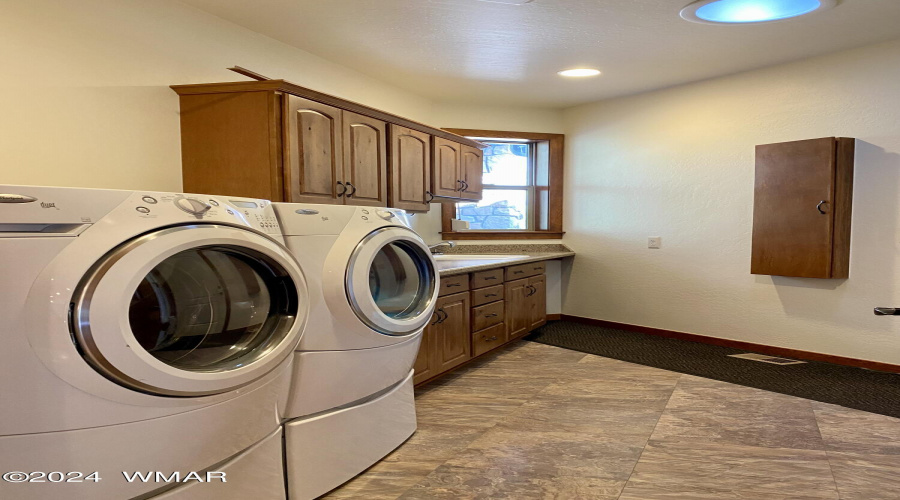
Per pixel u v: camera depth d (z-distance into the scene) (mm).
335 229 1857
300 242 1765
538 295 4414
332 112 2574
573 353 3811
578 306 4930
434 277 2295
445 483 1941
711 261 3998
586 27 2777
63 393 1103
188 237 1253
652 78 3859
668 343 4078
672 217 4211
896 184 3100
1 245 1029
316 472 1828
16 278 1046
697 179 4035
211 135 2355
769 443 2238
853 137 3250
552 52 3205
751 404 2711
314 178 2457
